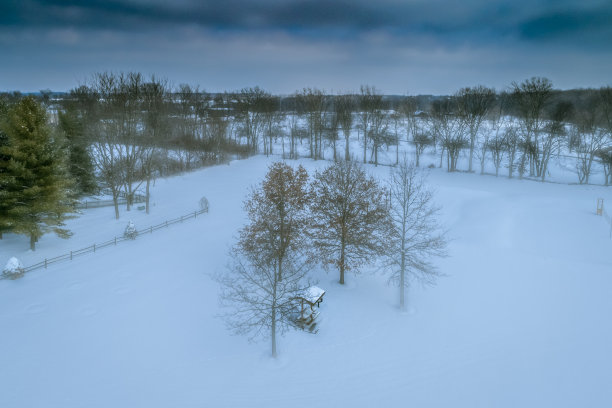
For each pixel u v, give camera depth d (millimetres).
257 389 17609
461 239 38469
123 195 52062
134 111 48375
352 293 27250
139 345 20125
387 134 89625
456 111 84062
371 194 28516
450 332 22984
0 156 30859
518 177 69375
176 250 33344
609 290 27562
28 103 30594
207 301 24812
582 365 19828
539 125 83438
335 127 89562
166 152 68750
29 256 30438
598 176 72688
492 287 28469
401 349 21234
